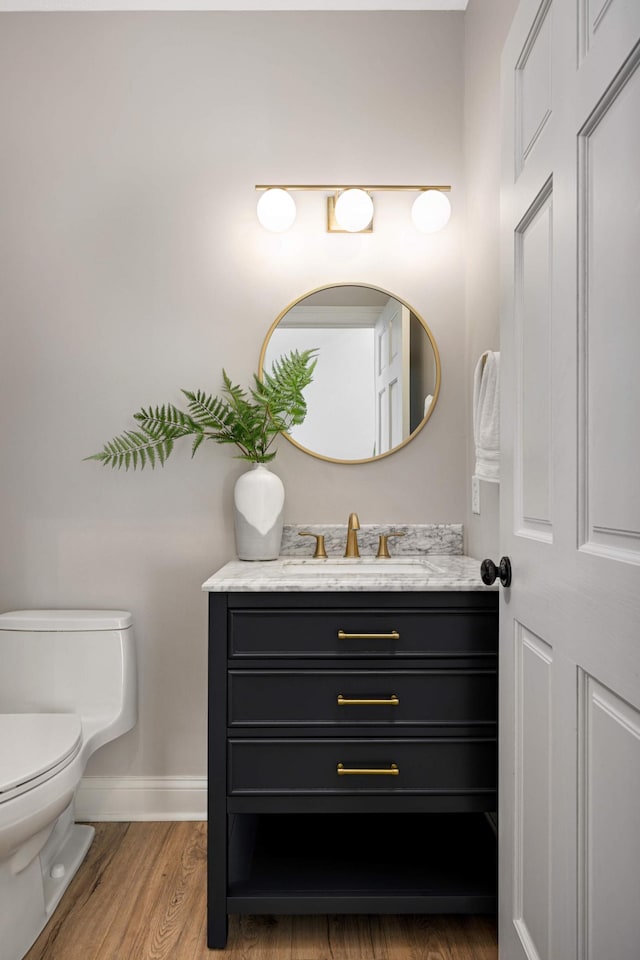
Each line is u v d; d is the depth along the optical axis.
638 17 0.86
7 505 2.40
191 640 2.40
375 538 2.38
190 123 2.41
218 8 2.40
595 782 1.02
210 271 2.40
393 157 2.41
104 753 2.39
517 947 1.39
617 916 0.93
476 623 1.74
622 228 0.92
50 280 2.39
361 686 1.74
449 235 2.42
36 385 2.39
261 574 1.92
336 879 1.76
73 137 2.40
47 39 2.40
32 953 1.67
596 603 1.00
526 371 1.37
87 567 2.40
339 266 2.41
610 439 0.97
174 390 2.40
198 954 1.67
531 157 1.32
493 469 1.85
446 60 2.42
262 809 1.72
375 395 2.40
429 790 1.72
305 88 2.41
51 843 2.06
